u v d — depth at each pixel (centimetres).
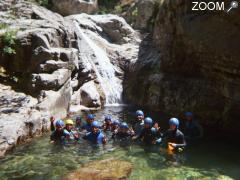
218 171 801
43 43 1232
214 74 1179
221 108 1207
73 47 1555
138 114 1050
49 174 757
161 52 1505
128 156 887
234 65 1034
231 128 1165
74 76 1409
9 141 888
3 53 1210
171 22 1329
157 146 968
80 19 1867
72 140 987
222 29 1020
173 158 883
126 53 1759
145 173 775
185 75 1391
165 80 1442
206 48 1088
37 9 1574
